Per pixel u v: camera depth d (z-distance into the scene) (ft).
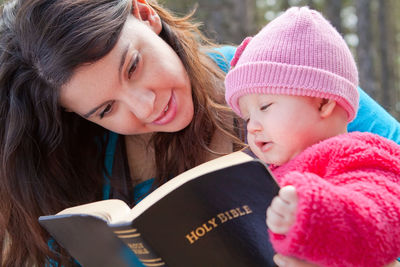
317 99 4.03
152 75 4.77
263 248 3.60
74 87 4.62
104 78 4.55
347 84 4.09
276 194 3.23
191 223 3.30
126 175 5.95
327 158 3.72
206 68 5.79
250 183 3.22
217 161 3.80
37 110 5.25
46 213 5.64
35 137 5.51
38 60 4.64
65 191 5.80
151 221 3.15
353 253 3.08
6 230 5.79
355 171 3.57
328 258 3.06
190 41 5.56
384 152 3.67
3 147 5.48
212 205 3.30
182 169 5.61
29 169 5.54
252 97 4.22
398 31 50.49
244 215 3.43
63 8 4.52
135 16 5.01
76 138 5.96
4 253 5.87
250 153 5.18
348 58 4.24
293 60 4.04
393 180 3.52
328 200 3.04
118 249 3.70
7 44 5.00
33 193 5.59
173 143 5.61
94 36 4.40
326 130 4.08
